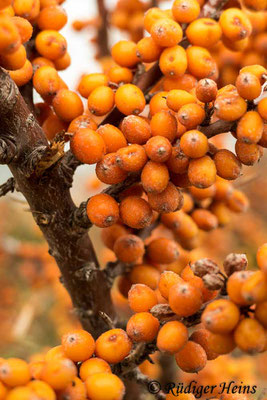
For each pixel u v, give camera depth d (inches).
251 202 25.0
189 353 8.5
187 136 8.6
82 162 9.6
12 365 7.9
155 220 11.0
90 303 10.5
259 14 10.9
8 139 9.1
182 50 9.6
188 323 8.4
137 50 9.8
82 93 9.9
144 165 8.9
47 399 7.8
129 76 10.1
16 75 9.5
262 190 24.9
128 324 8.7
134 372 9.9
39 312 20.4
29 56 10.0
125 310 17.3
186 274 8.8
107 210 9.0
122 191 9.5
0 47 8.2
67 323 19.8
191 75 9.8
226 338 8.0
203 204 11.5
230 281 8.0
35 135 9.3
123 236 10.4
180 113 8.7
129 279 10.7
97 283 10.4
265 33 11.1
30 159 9.2
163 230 11.9
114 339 8.7
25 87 9.9
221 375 12.6
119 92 9.3
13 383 7.9
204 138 8.6
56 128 9.9
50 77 9.6
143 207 9.2
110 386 8.2
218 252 20.4
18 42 8.2
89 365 8.5
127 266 10.7
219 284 8.2
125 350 8.7
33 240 24.7
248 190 24.3
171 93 8.9
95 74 9.9
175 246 10.8
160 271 11.0
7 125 9.1
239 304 8.0
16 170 9.4
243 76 8.5
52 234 9.9
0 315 19.5
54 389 8.1
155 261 10.8
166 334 8.3
